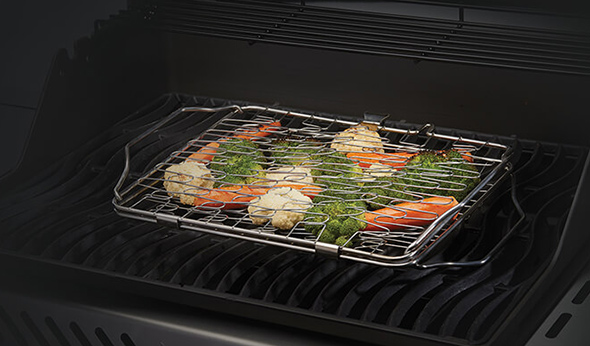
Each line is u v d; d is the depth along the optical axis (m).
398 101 1.90
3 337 1.53
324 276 1.44
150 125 1.92
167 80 2.08
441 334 1.28
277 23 1.89
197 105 2.04
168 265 1.48
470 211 1.48
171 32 1.97
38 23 2.02
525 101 1.78
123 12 1.96
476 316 1.35
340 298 1.39
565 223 1.39
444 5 1.79
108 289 1.47
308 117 1.89
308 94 1.97
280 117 1.92
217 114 1.94
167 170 1.64
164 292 1.41
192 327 1.39
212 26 1.93
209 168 1.69
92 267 1.46
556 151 1.74
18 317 1.51
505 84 1.78
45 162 1.83
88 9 2.00
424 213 1.49
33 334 1.51
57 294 1.48
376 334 1.30
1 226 1.59
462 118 1.86
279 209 1.45
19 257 1.49
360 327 1.30
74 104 1.87
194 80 2.06
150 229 1.57
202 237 1.54
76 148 1.90
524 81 1.76
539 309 1.33
